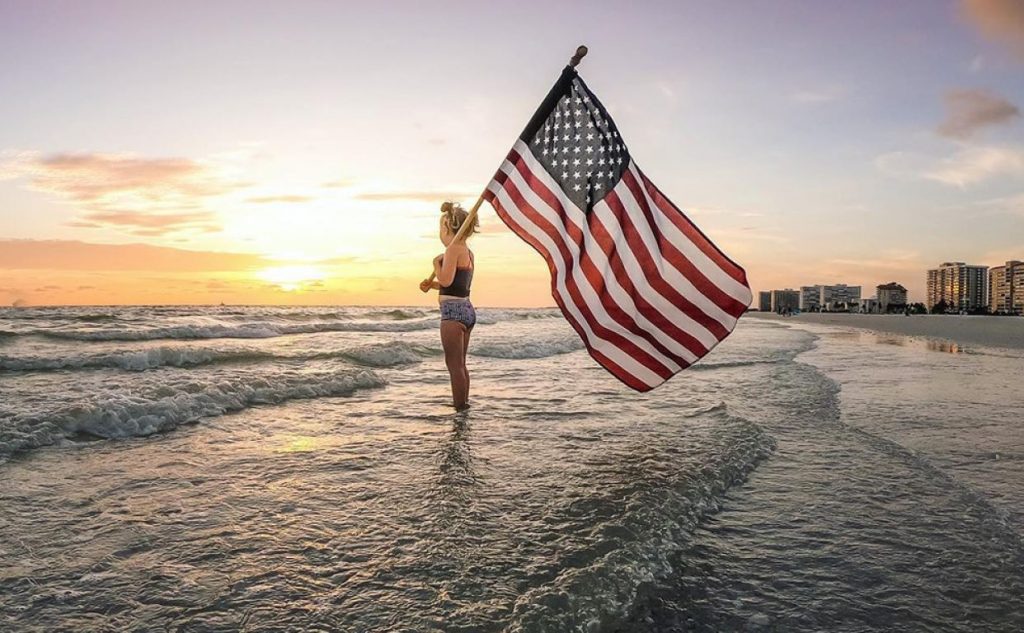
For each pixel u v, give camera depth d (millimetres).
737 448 4723
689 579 2615
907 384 8688
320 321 24047
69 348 11367
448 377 9023
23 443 4438
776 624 2264
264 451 4555
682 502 3496
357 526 3094
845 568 2748
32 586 2418
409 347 12062
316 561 2686
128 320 20734
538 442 4922
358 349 11078
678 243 4578
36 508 3270
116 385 6773
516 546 2865
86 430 4953
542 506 3408
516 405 6676
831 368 10930
